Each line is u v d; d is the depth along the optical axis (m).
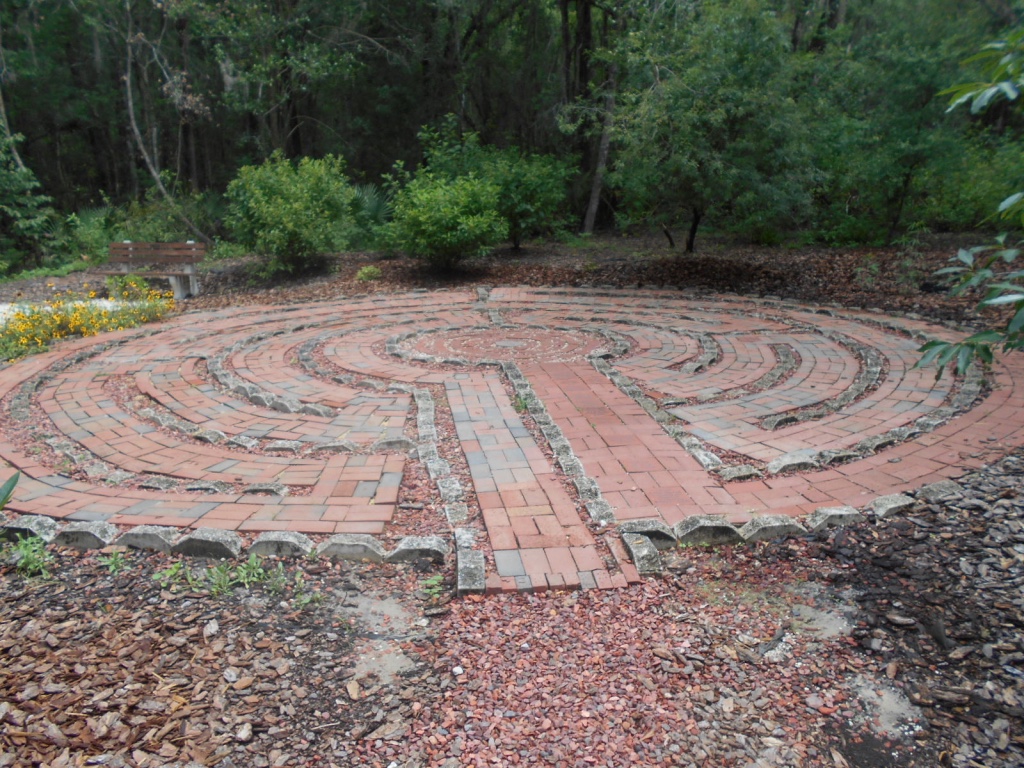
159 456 4.59
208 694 2.46
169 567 3.27
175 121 20.88
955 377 5.96
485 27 19.64
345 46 18.39
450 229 11.66
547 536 3.47
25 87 19.16
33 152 21.52
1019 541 3.23
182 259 11.74
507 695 2.46
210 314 9.80
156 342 7.93
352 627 2.86
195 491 4.06
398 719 2.35
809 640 2.74
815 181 10.34
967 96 1.52
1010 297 1.57
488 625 2.85
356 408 5.52
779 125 9.38
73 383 6.30
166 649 2.69
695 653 2.67
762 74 9.55
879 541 3.37
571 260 13.20
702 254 12.81
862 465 4.22
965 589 2.95
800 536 3.45
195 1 16.08
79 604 2.99
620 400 5.53
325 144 21.06
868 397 5.54
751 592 3.06
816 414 5.19
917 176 11.39
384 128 20.45
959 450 4.36
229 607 2.97
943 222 12.66
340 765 2.17
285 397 5.80
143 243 11.86
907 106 10.89
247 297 11.44
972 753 2.21
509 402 5.60
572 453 4.46
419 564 3.30
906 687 2.48
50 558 3.36
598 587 3.07
